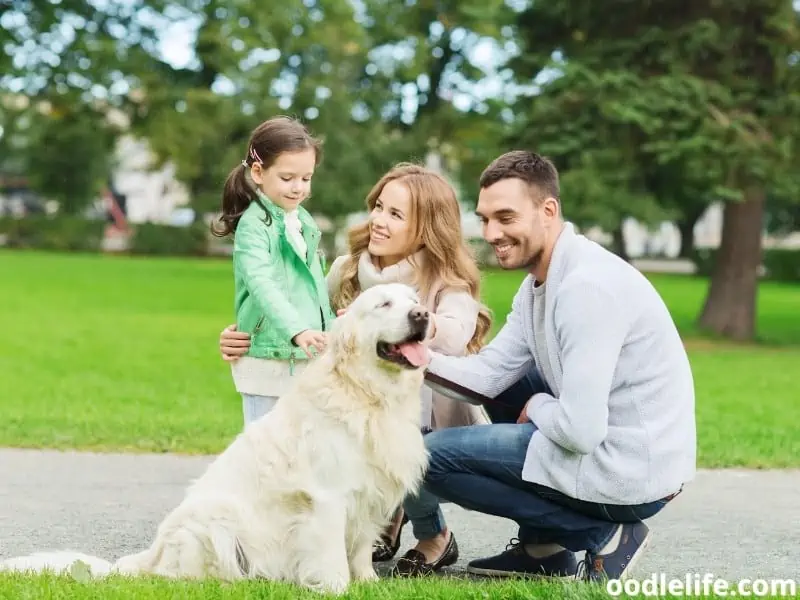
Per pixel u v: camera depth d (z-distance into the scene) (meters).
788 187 16.08
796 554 5.04
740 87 16.64
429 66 35.75
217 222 4.95
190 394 10.59
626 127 16.75
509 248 4.26
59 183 43.88
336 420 4.08
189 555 4.07
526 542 4.76
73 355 13.59
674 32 16.98
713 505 6.18
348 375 4.10
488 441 4.31
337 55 33.84
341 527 4.05
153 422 8.53
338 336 4.14
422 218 4.69
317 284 4.89
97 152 42.50
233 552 4.06
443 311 4.68
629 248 66.31
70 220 44.94
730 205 19.06
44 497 6.06
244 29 33.97
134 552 4.96
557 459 4.15
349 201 32.56
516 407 4.76
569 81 16.95
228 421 8.73
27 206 56.66
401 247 4.73
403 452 4.14
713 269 19.53
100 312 19.88
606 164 16.77
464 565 4.92
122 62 34.12
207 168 37.78
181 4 36.06
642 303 4.14
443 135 34.78
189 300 23.12
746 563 4.86
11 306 20.34
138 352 14.19
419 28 35.12
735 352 16.78
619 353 4.11
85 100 36.72
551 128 17.11
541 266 4.33
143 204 65.69
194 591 3.75
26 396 10.03
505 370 4.56
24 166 45.31
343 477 4.05
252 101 34.25
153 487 6.41
